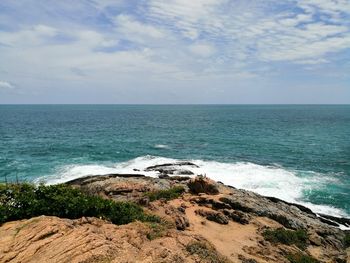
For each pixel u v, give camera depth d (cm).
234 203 2370
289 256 1681
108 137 7500
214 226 1984
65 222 1193
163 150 5747
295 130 9344
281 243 1877
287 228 2198
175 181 3272
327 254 1864
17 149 5619
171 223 1700
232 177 3841
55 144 6253
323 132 8844
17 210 1314
